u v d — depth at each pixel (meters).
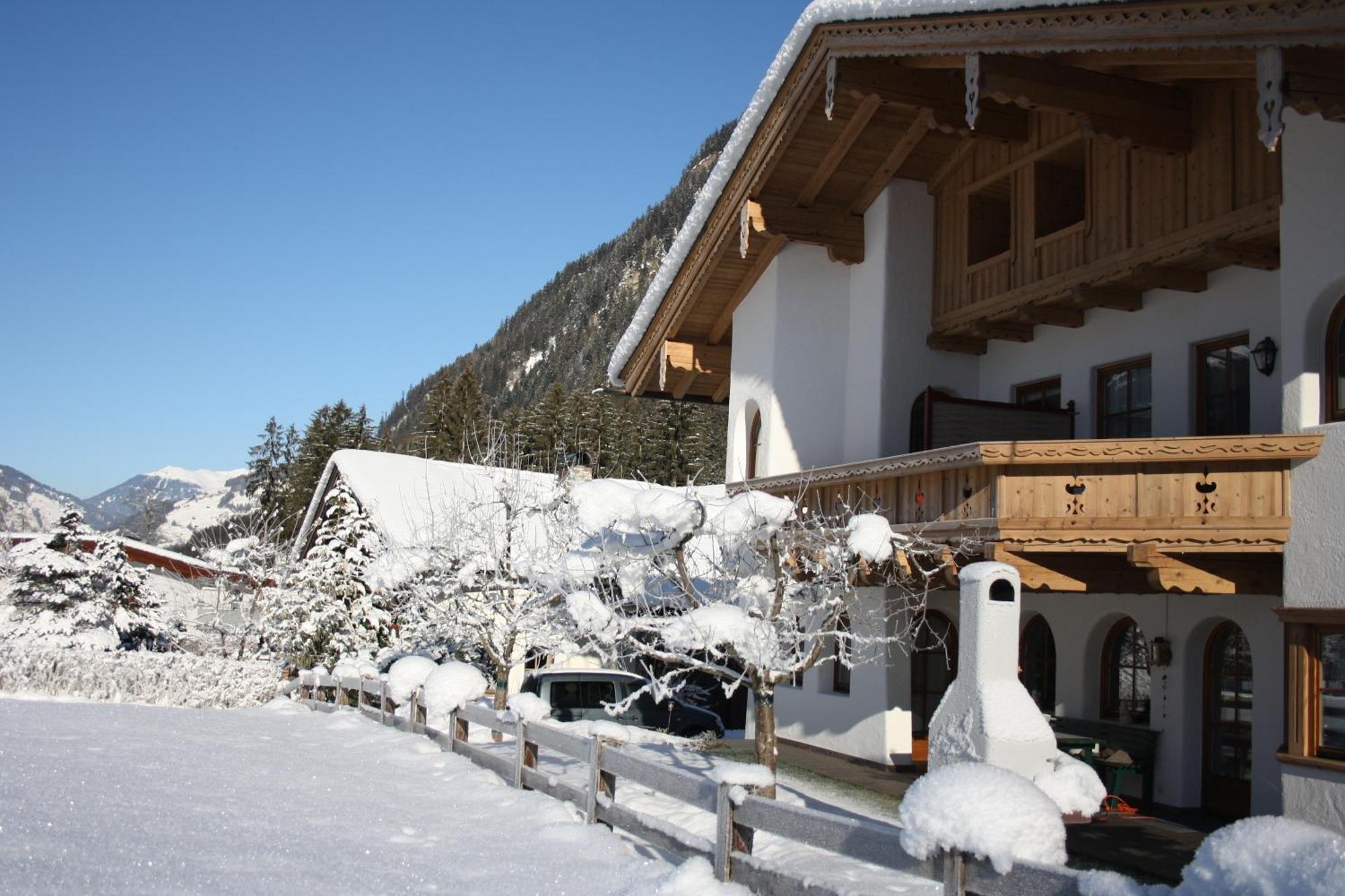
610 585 14.58
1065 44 10.82
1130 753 13.78
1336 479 9.82
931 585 14.02
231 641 33.12
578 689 18.83
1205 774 13.27
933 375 17.17
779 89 15.93
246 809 7.79
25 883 5.15
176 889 5.39
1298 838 3.52
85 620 27.08
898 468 12.95
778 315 18.23
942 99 14.84
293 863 6.24
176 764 9.62
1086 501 10.94
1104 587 11.61
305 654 26.12
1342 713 9.91
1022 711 10.27
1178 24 9.62
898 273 17.09
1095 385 15.13
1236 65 10.12
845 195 17.66
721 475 61.12
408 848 7.04
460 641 21.42
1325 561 9.84
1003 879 4.45
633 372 22.25
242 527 40.16
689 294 19.56
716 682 25.14
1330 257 10.20
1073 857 10.49
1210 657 13.38
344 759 11.57
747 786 6.34
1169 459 10.52
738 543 12.96
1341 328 10.29
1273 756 12.19
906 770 15.64
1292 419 10.43
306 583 27.00
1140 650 14.41
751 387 19.11
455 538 20.44
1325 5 8.45
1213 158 12.26
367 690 15.95
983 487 11.56
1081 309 15.21
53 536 27.80
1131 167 13.45
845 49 14.11
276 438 79.94
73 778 8.05
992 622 10.62
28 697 22.88
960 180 16.77
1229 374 13.14
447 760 11.43
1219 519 10.35
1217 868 3.59
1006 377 16.81
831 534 13.40
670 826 7.02
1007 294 15.52
